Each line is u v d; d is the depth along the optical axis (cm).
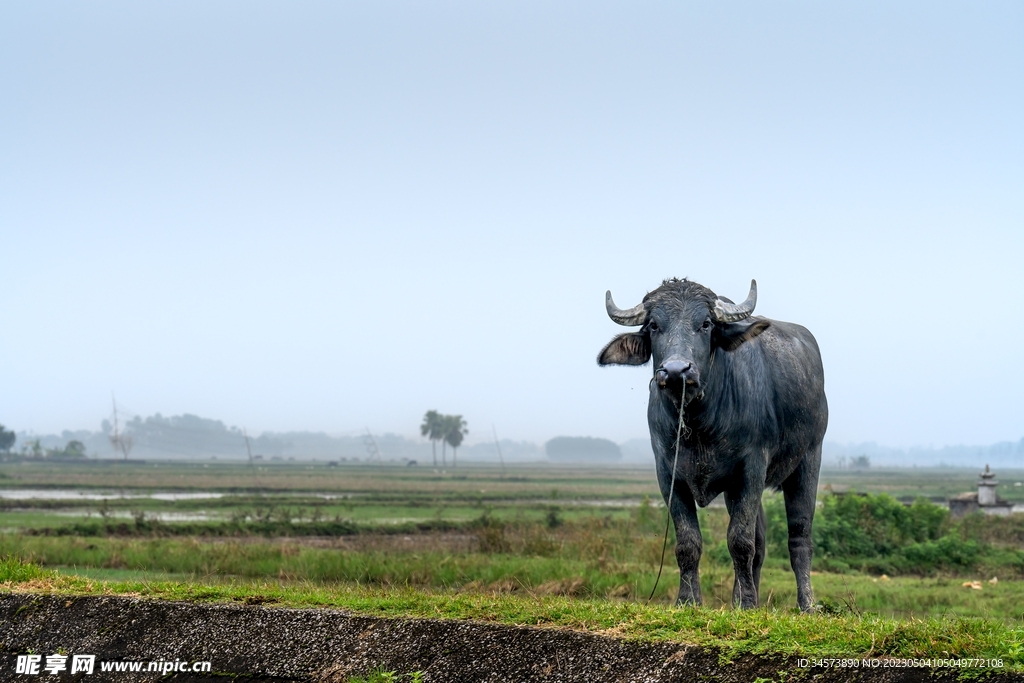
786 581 1516
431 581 1462
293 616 700
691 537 885
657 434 893
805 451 986
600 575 1416
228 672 682
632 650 605
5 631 759
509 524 2581
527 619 662
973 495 3162
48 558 1748
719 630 612
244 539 2598
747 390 884
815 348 1045
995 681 510
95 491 6756
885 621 616
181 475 11181
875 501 2023
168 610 732
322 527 2884
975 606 1279
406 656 655
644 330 891
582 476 13450
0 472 11512
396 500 5438
